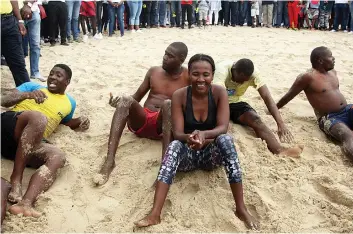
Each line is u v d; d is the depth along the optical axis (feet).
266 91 13.46
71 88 17.74
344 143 12.25
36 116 10.37
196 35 36.09
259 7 44.01
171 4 42.04
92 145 12.44
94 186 10.55
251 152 11.79
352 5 38.81
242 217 9.26
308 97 14.19
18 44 15.67
